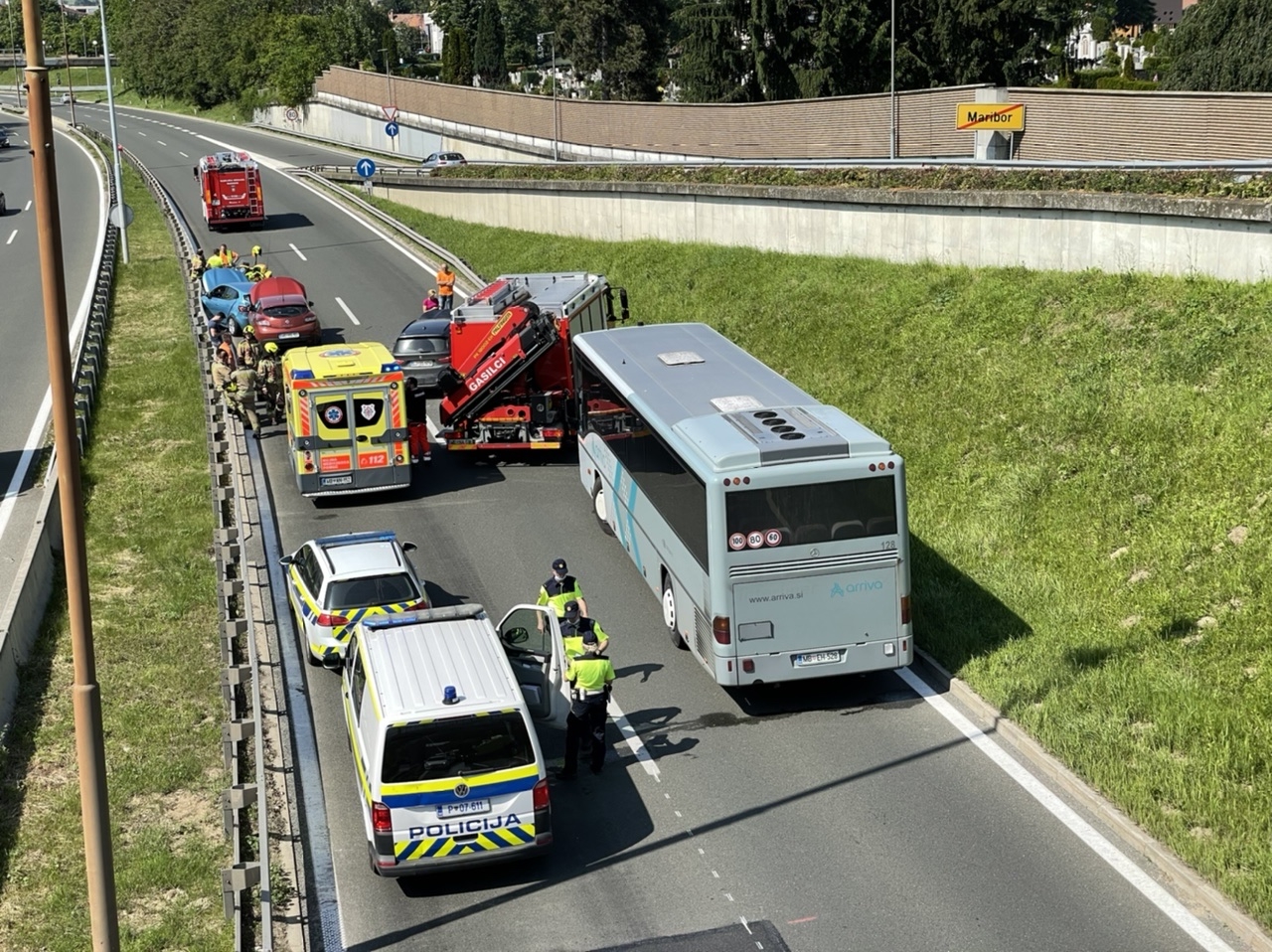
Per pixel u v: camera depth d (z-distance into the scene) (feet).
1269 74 169.17
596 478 77.46
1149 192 84.48
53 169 31.65
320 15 417.69
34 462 93.66
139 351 125.39
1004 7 211.00
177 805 48.60
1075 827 44.50
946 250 98.37
